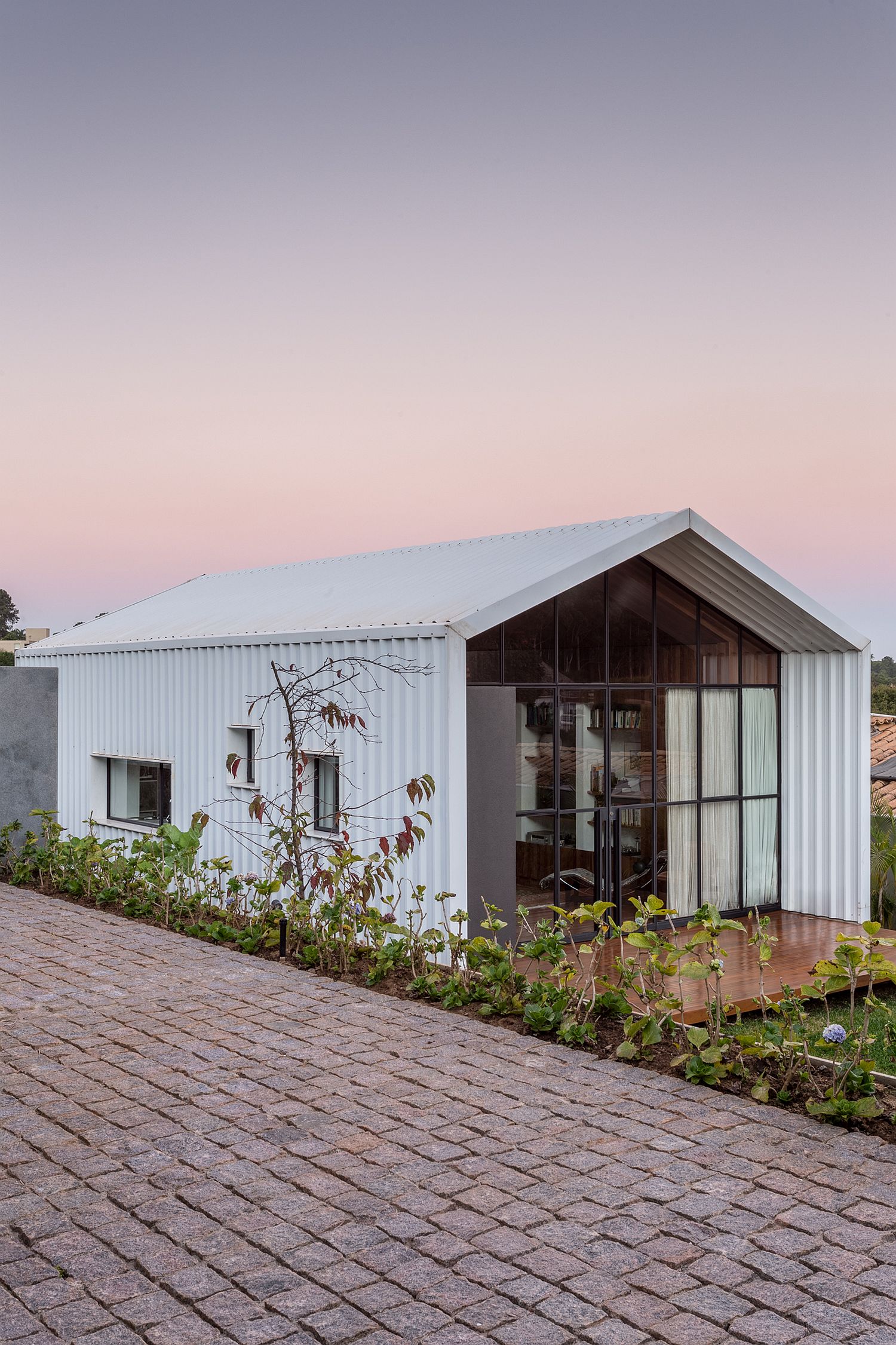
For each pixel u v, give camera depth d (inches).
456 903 339.6
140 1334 133.0
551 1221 162.7
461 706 343.9
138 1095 213.8
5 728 530.0
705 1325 135.6
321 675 392.2
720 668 442.6
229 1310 137.9
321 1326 134.7
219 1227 160.1
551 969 318.7
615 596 410.6
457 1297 141.7
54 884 454.3
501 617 353.1
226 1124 199.6
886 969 214.4
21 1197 169.6
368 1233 158.6
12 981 300.0
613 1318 137.2
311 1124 199.9
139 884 412.2
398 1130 197.2
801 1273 147.9
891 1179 178.5
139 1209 165.3
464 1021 265.3
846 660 439.8
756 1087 216.2
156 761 478.0
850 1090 211.5
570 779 397.1
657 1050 243.8
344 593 455.5
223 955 333.1
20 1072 226.8
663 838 423.8
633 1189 173.8
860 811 434.9
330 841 365.1
